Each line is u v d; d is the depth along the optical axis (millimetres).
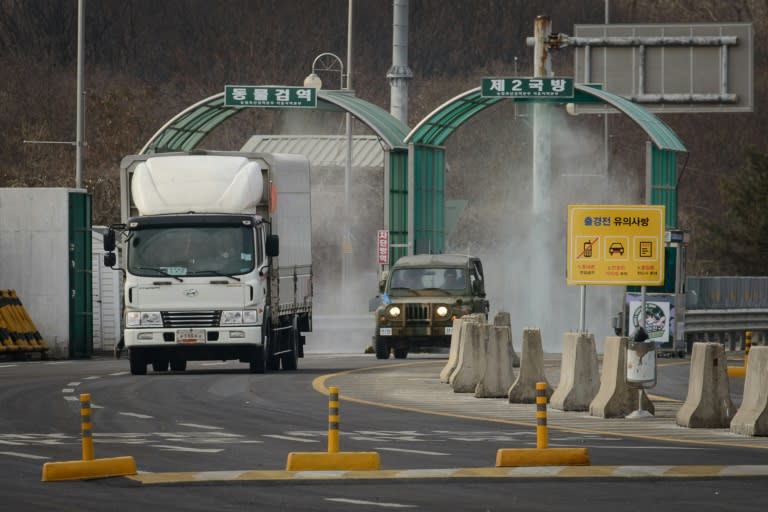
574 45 157625
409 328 125188
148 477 47969
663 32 162000
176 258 97438
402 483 47094
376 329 126000
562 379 73750
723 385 64875
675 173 142750
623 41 161250
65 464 47469
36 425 64812
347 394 83062
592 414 69938
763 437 60969
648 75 162250
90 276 126688
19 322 121125
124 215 103312
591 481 47656
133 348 97750
